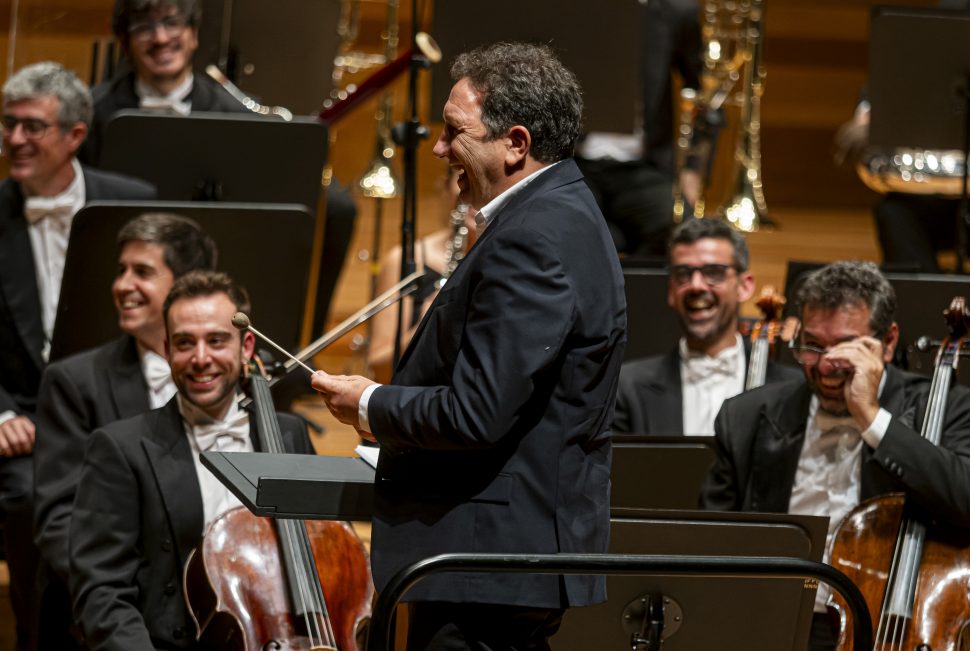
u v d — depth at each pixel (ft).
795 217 96.17
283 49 57.82
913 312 40.70
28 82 43.70
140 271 36.86
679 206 62.23
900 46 53.31
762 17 64.23
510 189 23.91
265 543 31.50
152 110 51.96
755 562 22.70
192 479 33.09
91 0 52.21
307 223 41.45
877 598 31.12
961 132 54.19
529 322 22.29
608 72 53.26
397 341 37.11
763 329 41.63
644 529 29.12
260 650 29.71
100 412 36.58
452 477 23.09
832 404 34.27
